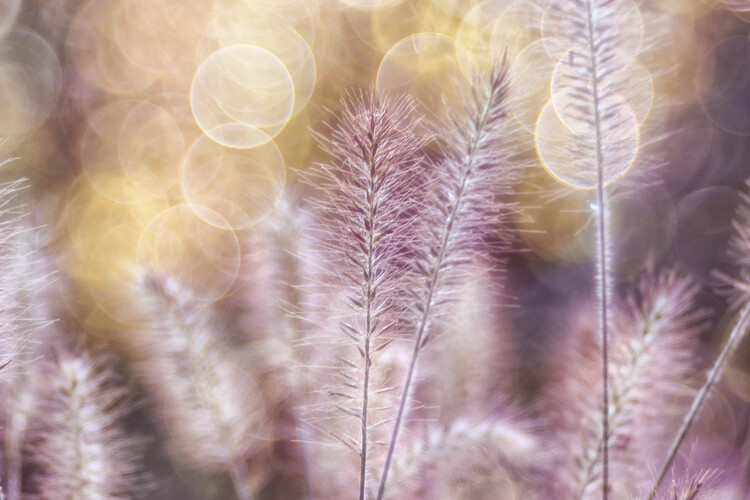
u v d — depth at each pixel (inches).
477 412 26.7
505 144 23.2
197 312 27.9
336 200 22.2
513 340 32.2
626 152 23.8
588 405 26.1
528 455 26.8
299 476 28.8
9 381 24.1
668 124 43.5
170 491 30.3
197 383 27.5
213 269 31.4
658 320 26.0
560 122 23.6
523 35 23.5
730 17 47.4
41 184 41.3
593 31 23.4
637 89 23.8
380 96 22.1
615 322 26.6
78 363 25.2
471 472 27.2
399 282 22.5
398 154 22.1
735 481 27.1
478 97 22.7
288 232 26.5
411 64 42.4
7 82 47.4
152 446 31.2
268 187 27.9
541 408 28.0
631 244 47.9
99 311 32.8
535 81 23.5
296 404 26.5
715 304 40.6
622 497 25.4
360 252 22.1
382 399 24.4
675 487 23.3
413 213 22.7
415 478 26.0
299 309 26.1
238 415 27.7
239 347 29.0
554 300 39.5
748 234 25.4
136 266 28.2
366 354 22.4
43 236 25.9
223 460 27.7
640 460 26.1
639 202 47.9
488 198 23.1
